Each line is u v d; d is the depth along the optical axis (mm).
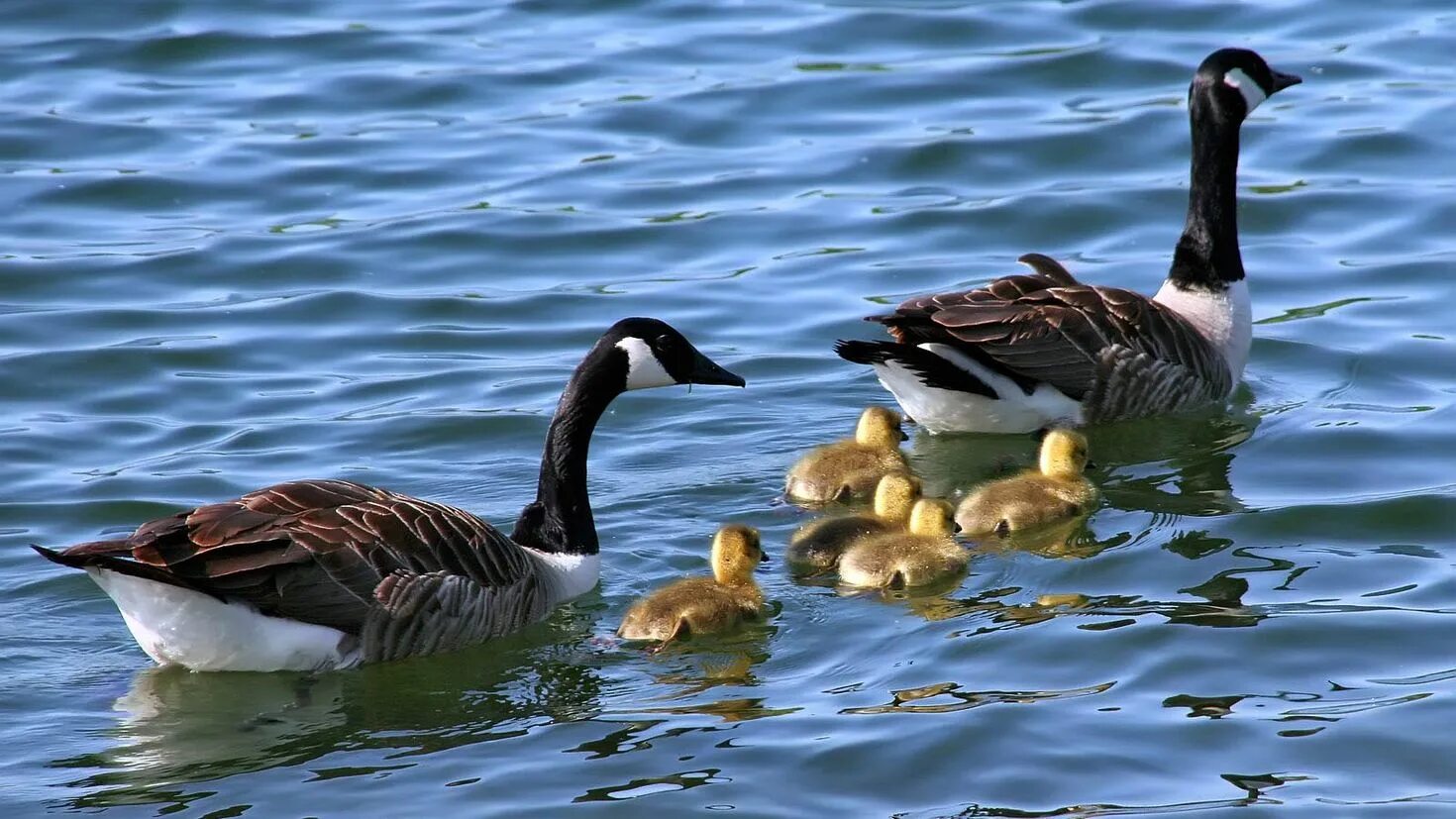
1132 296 17406
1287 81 18031
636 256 21234
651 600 13141
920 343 16938
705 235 21656
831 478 15531
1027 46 26672
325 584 12219
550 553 14023
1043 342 16828
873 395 18062
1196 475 15875
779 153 23688
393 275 20719
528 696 12195
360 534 12383
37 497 15547
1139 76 25469
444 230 21719
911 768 10914
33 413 17406
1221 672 12023
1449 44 26125
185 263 20875
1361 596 13156
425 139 24203
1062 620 12883
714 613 12953
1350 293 19891
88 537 14859
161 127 24453
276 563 12008
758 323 19609
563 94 25484
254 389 18047
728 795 10664
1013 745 11148
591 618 13539
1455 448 16125
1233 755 11008
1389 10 27438
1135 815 10359
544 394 17875
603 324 19625
